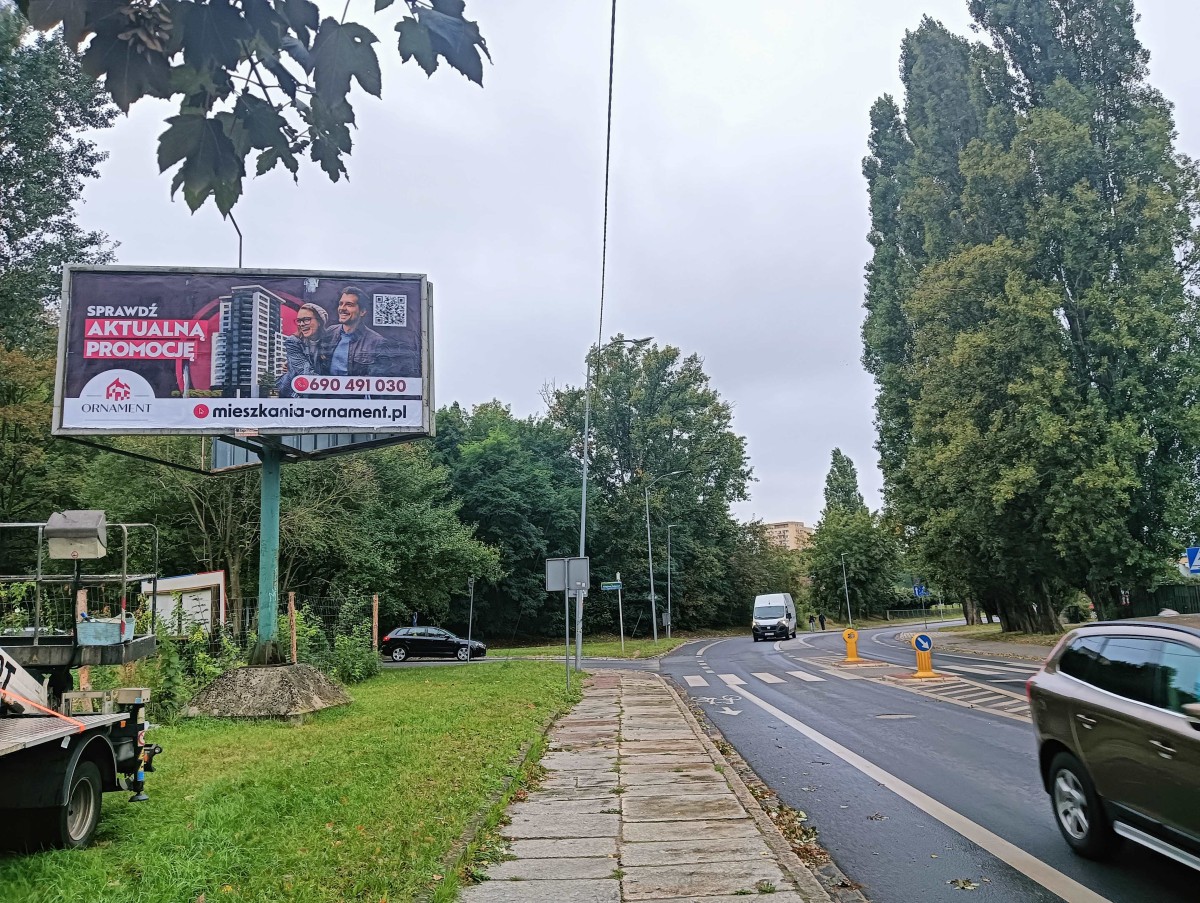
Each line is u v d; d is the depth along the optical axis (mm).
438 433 60875
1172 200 29547
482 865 6109
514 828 7203
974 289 33438
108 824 7160
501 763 9648
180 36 2125
